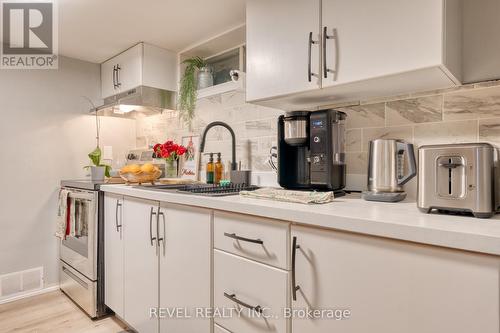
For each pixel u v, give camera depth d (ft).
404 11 3.37
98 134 9.36
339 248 2.93
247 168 6.70
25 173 8.01
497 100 3.70
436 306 2.36
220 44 7.64
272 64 4.63
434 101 4.19
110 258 6.59
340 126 4.66
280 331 3.39
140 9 6.06
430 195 3.02
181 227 4.77
